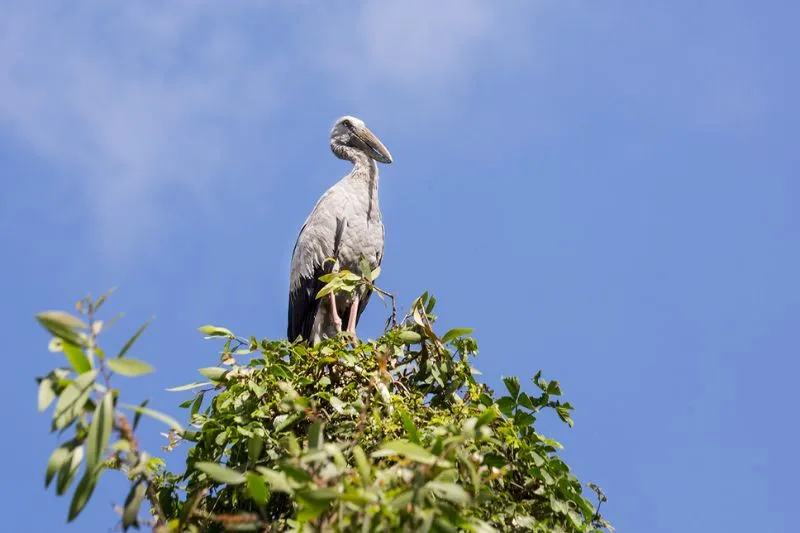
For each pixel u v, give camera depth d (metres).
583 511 10.14
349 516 6.60
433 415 10.52
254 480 6.69
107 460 7.09
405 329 11.55
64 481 6.66
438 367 11.44
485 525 6.89
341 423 10.20
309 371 11.08
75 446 6.76
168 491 10.11
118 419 6.80
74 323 6.67
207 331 10.95
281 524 8.60
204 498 10.13
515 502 9.92
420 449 6.71
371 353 11.21
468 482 8.41
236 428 10.26
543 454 10.30
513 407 10.85
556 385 10.98
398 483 6.87
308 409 9.51
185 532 7.50
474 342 11.81
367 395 10.30
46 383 6.73
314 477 6.65
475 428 7.00
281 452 9.91
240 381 10.76
